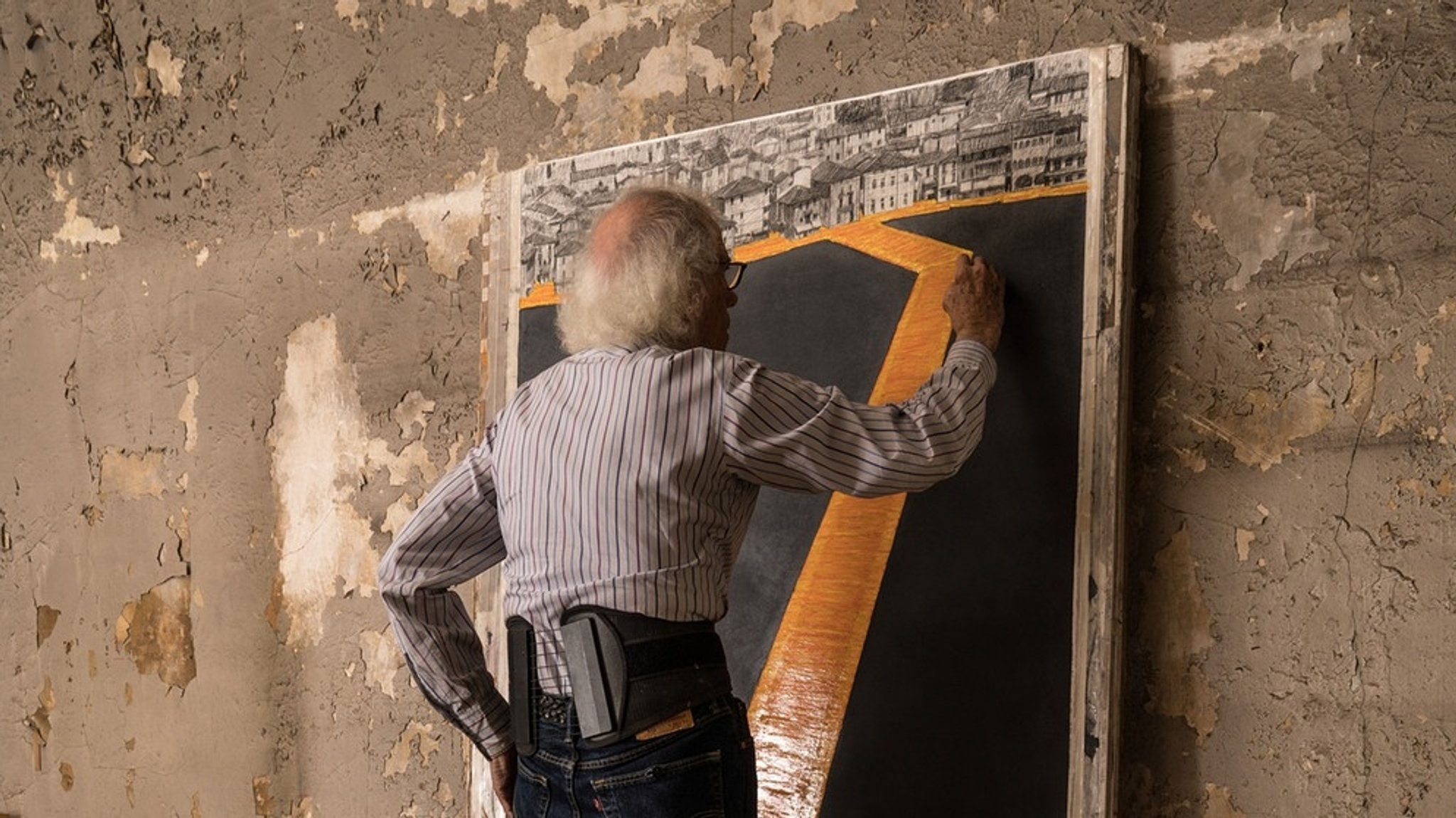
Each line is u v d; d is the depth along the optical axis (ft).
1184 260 5.99
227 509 10.04
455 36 8.90
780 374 5.73
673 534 5.50
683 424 5.56
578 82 8.27
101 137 11.07
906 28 6.93
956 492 6.45
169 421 10.47
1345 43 5.64
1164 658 5.94
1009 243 6.33
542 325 8.16
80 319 11.16
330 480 9.39
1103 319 5.99
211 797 10.00
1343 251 5.61
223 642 10.00
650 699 5.38
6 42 11.70
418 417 8.93
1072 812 5.90
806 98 7.27
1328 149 5.66
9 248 11.69
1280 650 5.66
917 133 6.70
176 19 10.57
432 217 8.95
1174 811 5.88
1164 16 6.10
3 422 11.66
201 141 10.37
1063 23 6.40
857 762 6.61
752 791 5.71
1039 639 6.10
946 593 6.42
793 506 7.04
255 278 9.96
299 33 9.78
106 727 10.81
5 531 11.60
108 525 10.87
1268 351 5.76
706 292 5.93
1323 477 5.60
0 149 11.78
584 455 5.64
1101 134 6.06
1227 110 5.91
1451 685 5.26
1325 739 5.53
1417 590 5.37
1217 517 5.85
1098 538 5.94
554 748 5.60
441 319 8.86
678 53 7.81
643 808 5.35
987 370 5.94
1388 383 5.48
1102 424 5.96
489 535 6.36
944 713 6.36
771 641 7.00
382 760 8.96
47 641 11.27
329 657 9.32
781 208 7.20
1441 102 5.42
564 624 5.56
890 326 6.72
